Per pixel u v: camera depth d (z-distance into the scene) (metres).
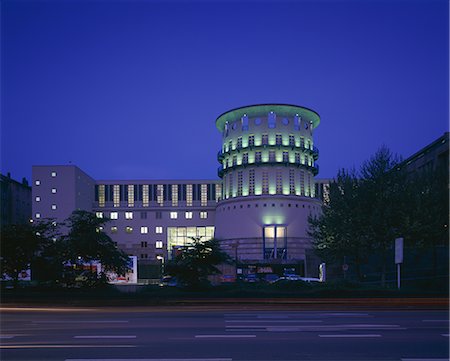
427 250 39.94
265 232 76.94
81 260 32.69
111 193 98.44
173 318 20.50
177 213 97.12
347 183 37.16
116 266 32.34
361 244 35.91
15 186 99.56
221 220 82.75
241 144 81.62
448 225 37.12
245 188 79.75
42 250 33.28
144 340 14.48
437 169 39.84
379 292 28.84
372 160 38.31
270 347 13.31
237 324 18.25
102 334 15.71
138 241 96.38
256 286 31.69
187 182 98.19
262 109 80.44
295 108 81.12
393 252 44.97
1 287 32.97
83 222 32.41
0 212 87.19
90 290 31.16
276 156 79.06
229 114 83.38
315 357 12.02
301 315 21.61
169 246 96.00
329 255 39.47
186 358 11.88
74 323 18.75
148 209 97.19
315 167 83.44
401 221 34.06
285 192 78.12
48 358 11.98
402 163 36.94
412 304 27.00
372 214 34.50
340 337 14.97
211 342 14.12
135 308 25.78
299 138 81.44
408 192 34.66
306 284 31.12
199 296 29.00
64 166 86.62
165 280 50.06
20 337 15.15
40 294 29.67
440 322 18.72
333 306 26.02
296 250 76.00
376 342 14.06
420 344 13.75
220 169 87.38
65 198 85.69
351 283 31.45
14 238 31.72
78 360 11.73
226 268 72.06
